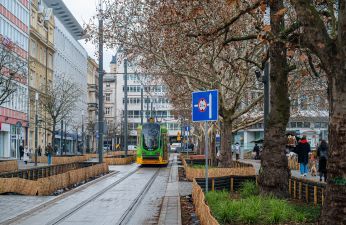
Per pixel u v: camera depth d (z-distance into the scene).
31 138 72.06
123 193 21.22
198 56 26.56
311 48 8.23
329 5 9.73
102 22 27.36
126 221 13.40
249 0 15.93
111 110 153.75
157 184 26.03
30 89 70.19
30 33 72.75
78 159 56.06
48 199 17.70
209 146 44.97
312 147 54.28
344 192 7.95
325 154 22.22
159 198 19.25
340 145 7.95
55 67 88.81
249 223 9.89
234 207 10.52
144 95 148.00
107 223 12.99
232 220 10.07
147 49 26.20
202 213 10.80
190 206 15.82
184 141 94.75
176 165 48.72
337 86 7.97
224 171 25.09
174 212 14.37
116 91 149.25
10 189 19.20
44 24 81.88
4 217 13.39
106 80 154.25
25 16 68.75
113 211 15.44
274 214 9.96
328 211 8.09
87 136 108.00
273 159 13.85
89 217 14.09
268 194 13.77
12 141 63.53
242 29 23.73
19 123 45.78
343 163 7.93
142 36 26.44
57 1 99.56
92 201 18.19
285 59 13.77
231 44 24.39
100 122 35.72
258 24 14.30
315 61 17.94
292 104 35.69
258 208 10.48
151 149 45.78
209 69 26.62
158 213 15.03
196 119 13.16
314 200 13.08
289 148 39.69
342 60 7.91
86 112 120.75
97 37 27.41
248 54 23.58
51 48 84.69
